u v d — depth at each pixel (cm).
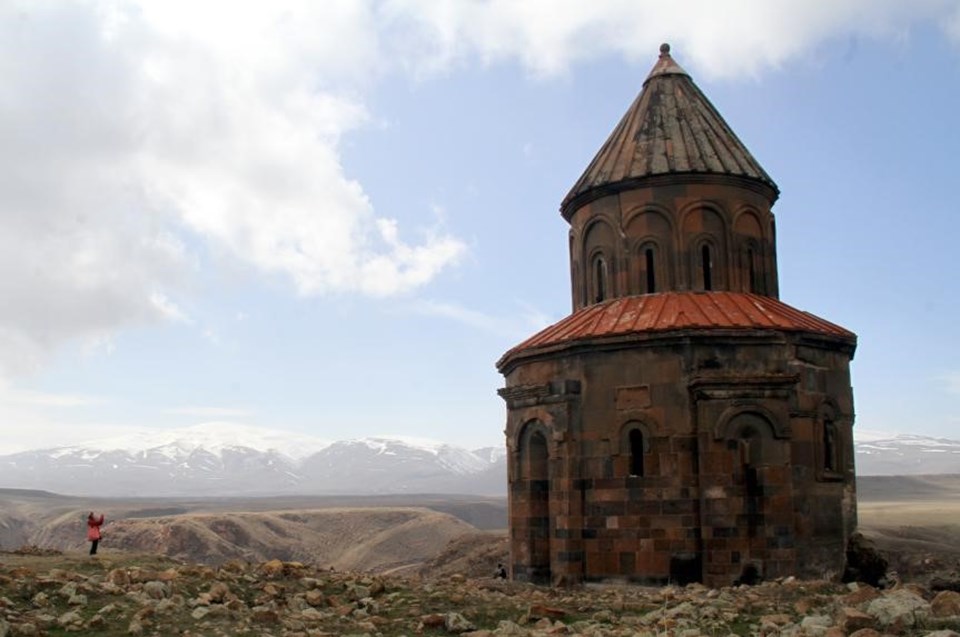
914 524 7088
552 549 2550
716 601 1706
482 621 1589
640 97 3062
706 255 2797
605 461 2502
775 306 2727
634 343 2494
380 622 1523
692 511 2383
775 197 3014
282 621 1451
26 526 11369
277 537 8875
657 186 2800
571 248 3092
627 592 2191
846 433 2634
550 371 2659
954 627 1312
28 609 1380
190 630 1332
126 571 1644
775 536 2330
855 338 2672
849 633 1325
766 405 2378
